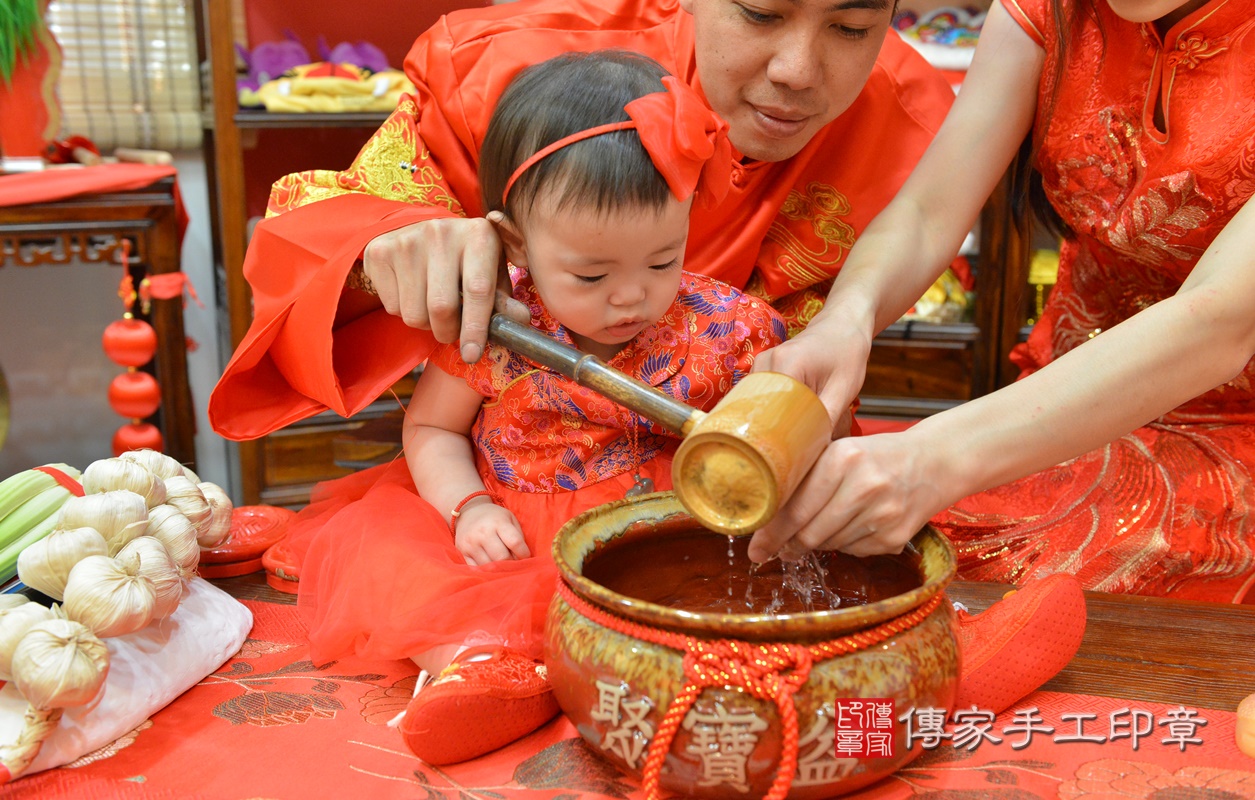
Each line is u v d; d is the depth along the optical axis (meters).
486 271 1.02
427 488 1.17
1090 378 0.95
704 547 0.96
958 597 1.13
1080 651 1.01
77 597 0.86
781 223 1.43
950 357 2.63
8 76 2.60
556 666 0.80
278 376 1.24
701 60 1.20
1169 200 1.31
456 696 0.80
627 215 0.97
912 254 1.28
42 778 0.81
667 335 1.14
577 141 0.98
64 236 2.30
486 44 1.38
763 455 0.73
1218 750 0.83
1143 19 1.21
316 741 0.87
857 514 0.85
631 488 1.15
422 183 1.35
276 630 1.09
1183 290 1.02
